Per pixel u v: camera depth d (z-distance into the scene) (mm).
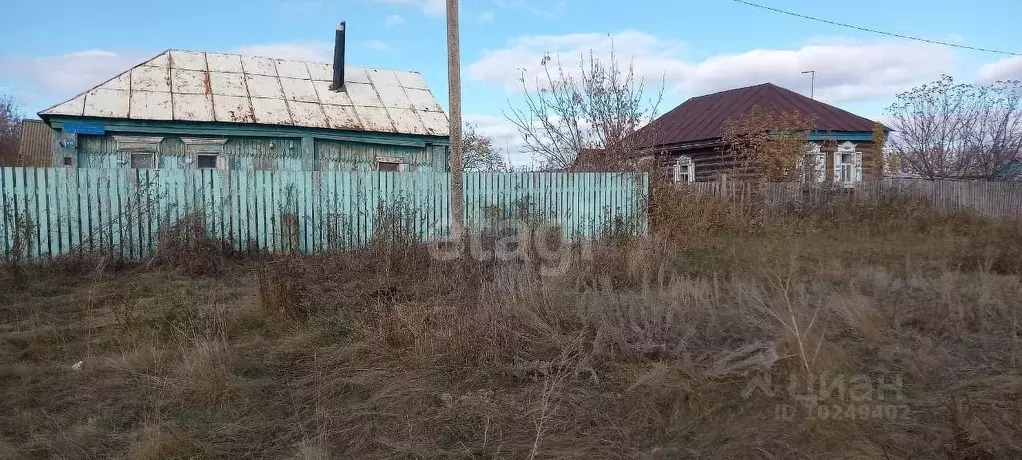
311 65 16094
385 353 4910
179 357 4750
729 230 13266
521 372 4410
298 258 8016
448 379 4414
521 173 11906
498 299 5547
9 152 36625
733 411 3838
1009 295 6320
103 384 4344
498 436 3643
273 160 13508
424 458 3391
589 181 12602
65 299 6812
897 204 15508
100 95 12516
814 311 5480
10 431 3697
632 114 15594
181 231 8969
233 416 3916
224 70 14625
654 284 7668
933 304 5867
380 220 9586
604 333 4898
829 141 20453
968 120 21594
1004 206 18719
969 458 3199
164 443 3418
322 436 3580
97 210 9023
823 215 15102
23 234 8539
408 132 14531
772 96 22422
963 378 4266
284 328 5711
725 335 5012
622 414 3871
